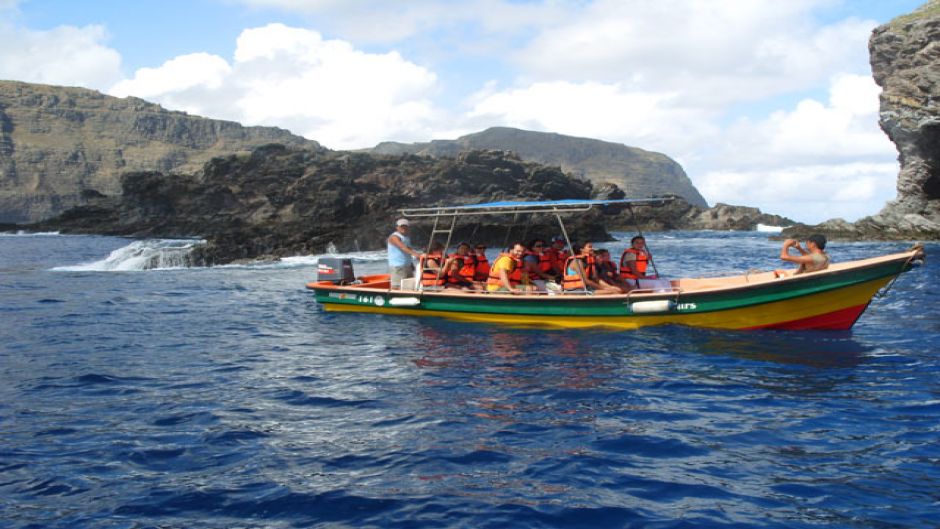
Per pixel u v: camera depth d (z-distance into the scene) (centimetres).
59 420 718
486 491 523
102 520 478
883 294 1087
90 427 693
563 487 529
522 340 1117
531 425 682
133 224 9069
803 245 4962
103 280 2541
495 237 4781
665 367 916
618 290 1251
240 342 1195
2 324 1422
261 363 1009
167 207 9206
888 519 463
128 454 611
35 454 611
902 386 805
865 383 823
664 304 1152
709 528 456
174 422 709
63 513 489
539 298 1231
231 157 9900
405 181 9856
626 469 564
